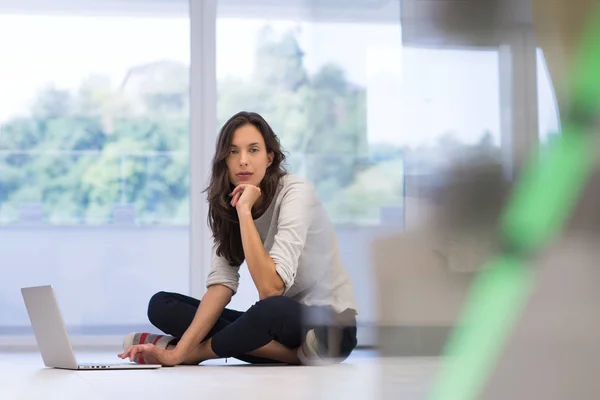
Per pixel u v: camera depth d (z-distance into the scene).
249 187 2.91
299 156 4.83
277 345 2.85
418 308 1.15
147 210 4.90
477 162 1.25
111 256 4.88
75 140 4.89
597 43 1.22
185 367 2.75
